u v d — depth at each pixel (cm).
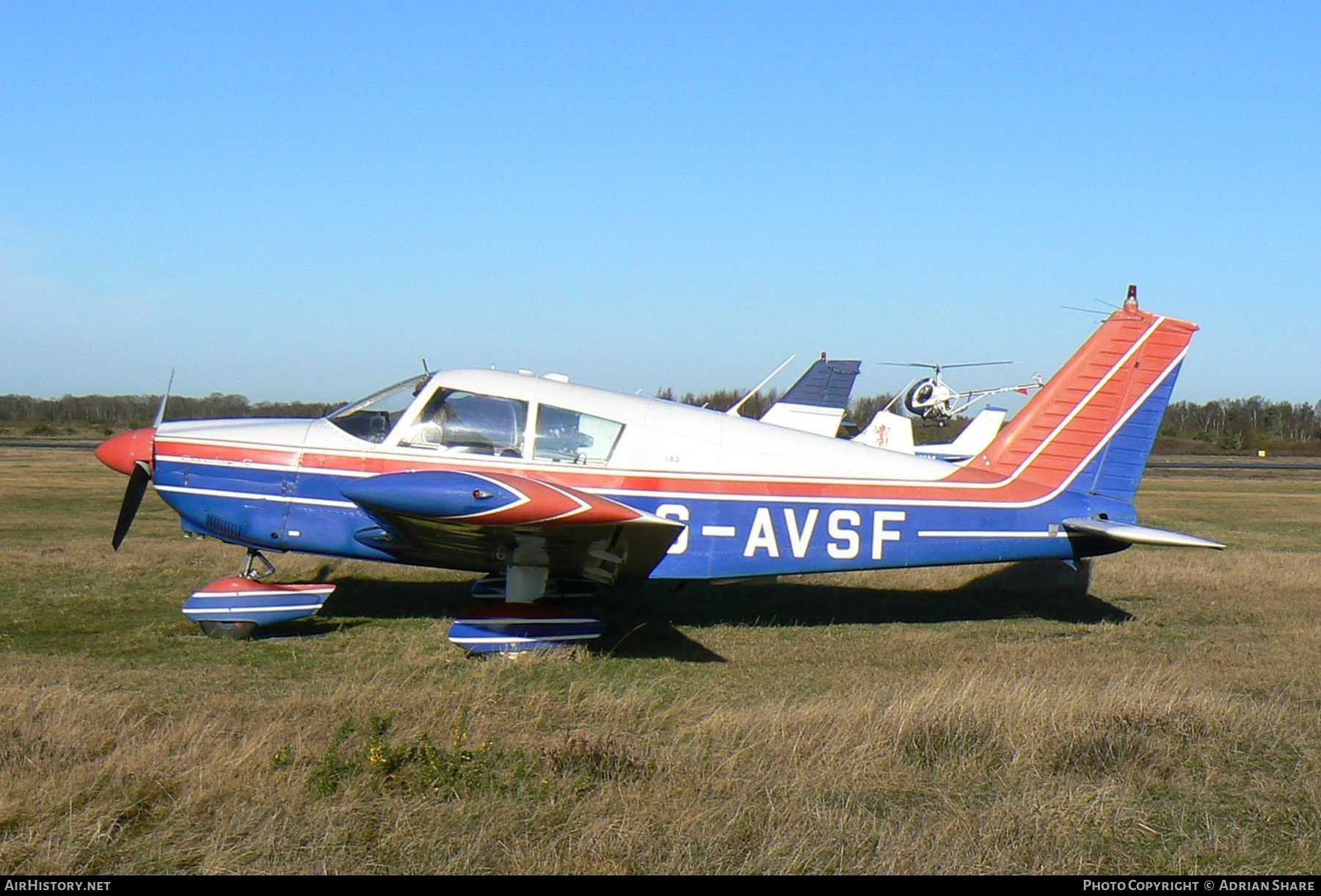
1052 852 391
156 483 818
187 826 384
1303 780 475
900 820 418
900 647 774
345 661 686
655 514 816
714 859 373
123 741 463
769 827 399
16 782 407
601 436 819
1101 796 439
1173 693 591
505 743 487
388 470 805
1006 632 851
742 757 475
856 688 630
